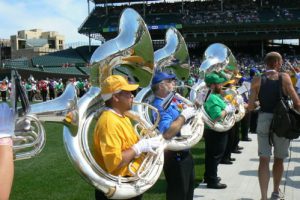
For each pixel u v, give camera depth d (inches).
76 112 112.4
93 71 136.9
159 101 162.6
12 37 2810.0
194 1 2060.8
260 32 1865.2
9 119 78.1
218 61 294.5
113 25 2006.6
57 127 574.9
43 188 259.9
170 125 144.1
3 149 75.2
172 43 224.4
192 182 170.9
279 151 208.4
